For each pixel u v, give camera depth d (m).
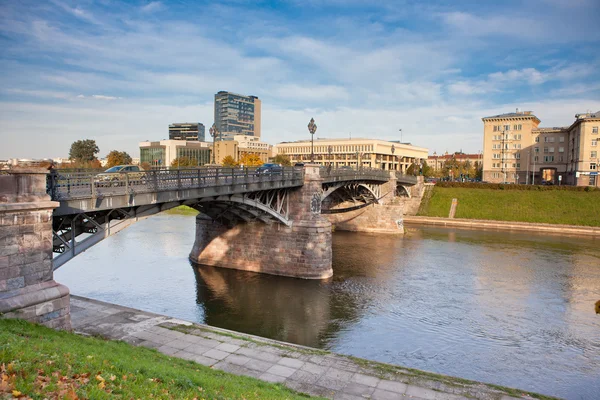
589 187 86.81
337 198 74.56
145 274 41.16
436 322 31.06
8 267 16.00
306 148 184.00
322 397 15.20
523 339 28.39
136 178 23.67
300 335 28.23
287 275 42.19
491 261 50.62
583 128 101.38
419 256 53.06
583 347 27.33
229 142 178.50
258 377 16.97
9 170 16.11
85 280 38.53
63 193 19.50
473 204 89.50
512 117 125.00
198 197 28.59
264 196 40.50
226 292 36.72
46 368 11.02
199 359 18.36
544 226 76.44
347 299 35.72
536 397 16.44
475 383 17.45
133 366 13.13
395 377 17.67
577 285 40.97
